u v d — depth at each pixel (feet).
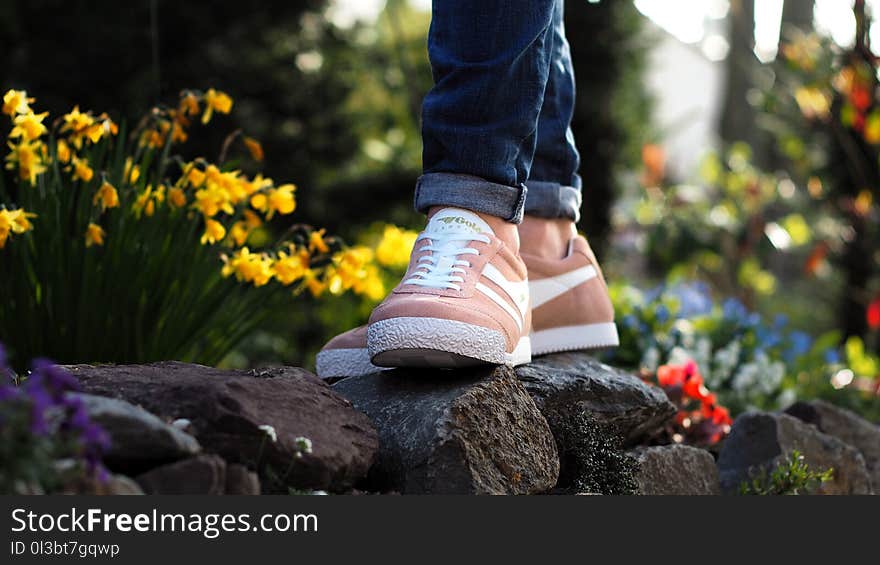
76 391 4.33
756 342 11.80
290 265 7.01
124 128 6.86
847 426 8.29
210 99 7.33
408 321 4.98
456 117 5.40
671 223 20.62
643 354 10.50
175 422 4.23
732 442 7.30
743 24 34.45
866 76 15.07
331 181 21.33
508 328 5.31
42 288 6.52
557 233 6.46
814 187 18.35
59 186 6.58
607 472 5.75
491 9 5.30
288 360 17.26
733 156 21.88
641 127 25.26
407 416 5.03
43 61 17.98
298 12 20.40
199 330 6.93
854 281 18.22
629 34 22.08
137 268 6.54
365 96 25.30
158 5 18.72
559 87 6.29
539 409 5.75
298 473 4.33
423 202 5.54
